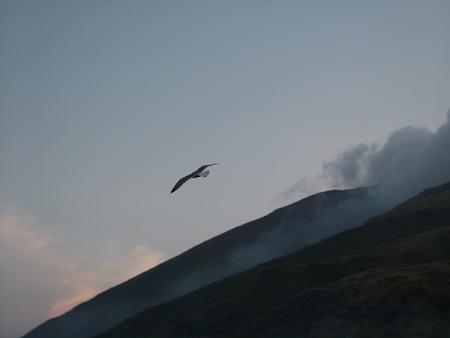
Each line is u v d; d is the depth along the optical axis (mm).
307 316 128500
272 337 126562
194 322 144875
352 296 126500
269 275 160875
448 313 109750
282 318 131750
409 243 167500
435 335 105688
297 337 123125
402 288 120750
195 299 184625
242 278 173750
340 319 121438
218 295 169750
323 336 118938
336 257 173125
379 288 124062
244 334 131000
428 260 155625
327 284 149375
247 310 144000
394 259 156000
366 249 176125
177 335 142750
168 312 181625
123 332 178875
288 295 148000
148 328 172125
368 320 117062
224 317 143250
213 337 137125
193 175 27375
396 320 112938
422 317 110625
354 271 151750
